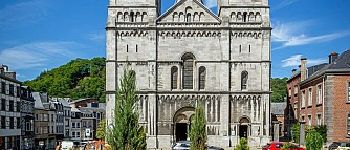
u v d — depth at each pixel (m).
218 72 83.50
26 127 104.56
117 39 83.50
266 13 83.94
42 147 112.62
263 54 83.19
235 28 83.56
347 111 66.25
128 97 35.84
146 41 83.69
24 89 104.69
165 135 82.62
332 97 66.62
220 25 83.56
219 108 82.88
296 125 79.50
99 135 99.31
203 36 83.94
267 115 82.44
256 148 78.94
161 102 83.25
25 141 103.44
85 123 155.62
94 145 69.56
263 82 82.94
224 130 82.12
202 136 46.06
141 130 36.62
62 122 135.50
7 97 90.75
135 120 35.69
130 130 35.28
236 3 84.06
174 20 84.00
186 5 84.25
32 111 110.00
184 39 84.00
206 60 83.62
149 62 83.06
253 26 83.62
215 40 83.81
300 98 86.06
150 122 82.38
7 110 90.62
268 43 83.44
